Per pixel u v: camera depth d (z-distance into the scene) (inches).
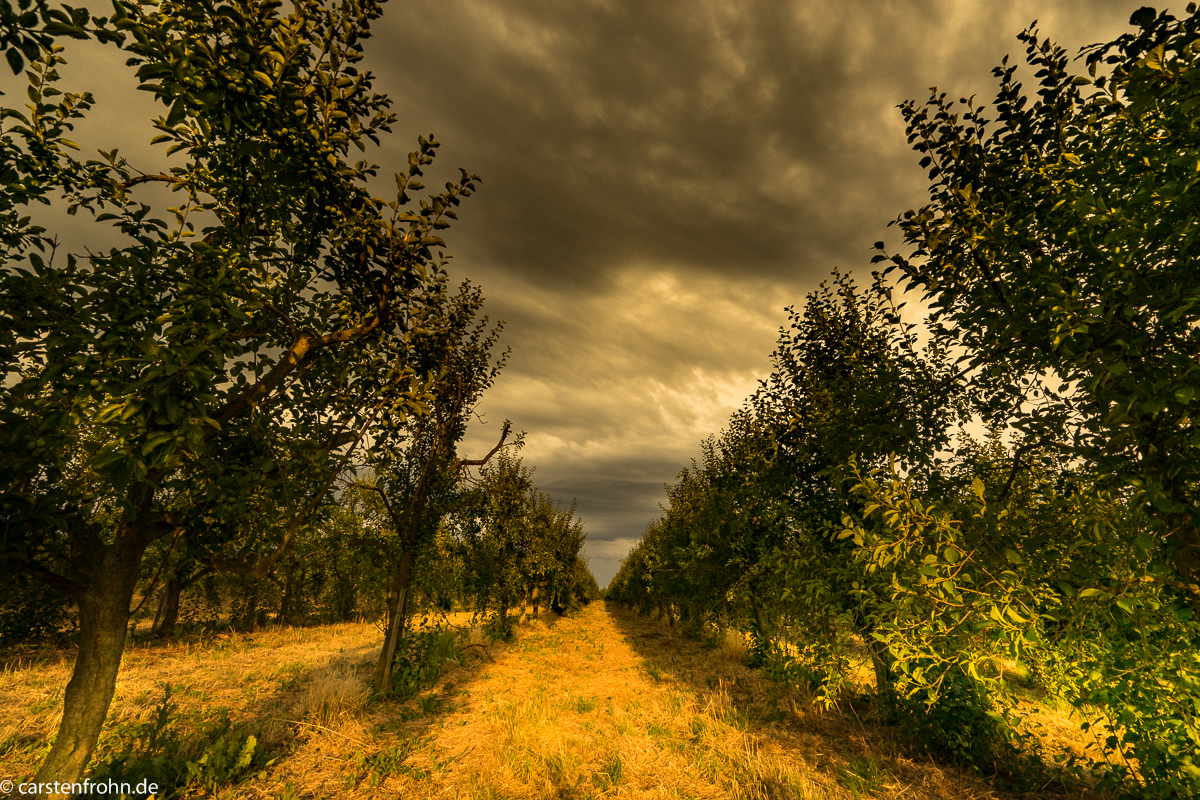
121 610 142.0
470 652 483.2
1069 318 115.1
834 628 215.5
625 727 260.5
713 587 417.4
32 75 132.0
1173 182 99.3
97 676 134.6
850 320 315.0
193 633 550.3
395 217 174.1
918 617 146.6
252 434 160.2
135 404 104.3
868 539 160.1
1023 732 208.8
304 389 190.9
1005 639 134.1
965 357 174.2
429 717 276.7
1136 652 128.9
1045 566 145.7
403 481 346.3
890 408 200.5
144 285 133.4
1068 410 151.5
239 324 158.9
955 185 164.2
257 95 130.2
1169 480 120.2
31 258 123.0
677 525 568.7
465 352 387.9
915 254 174.1
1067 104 146.3
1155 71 104.3
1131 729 134.1
